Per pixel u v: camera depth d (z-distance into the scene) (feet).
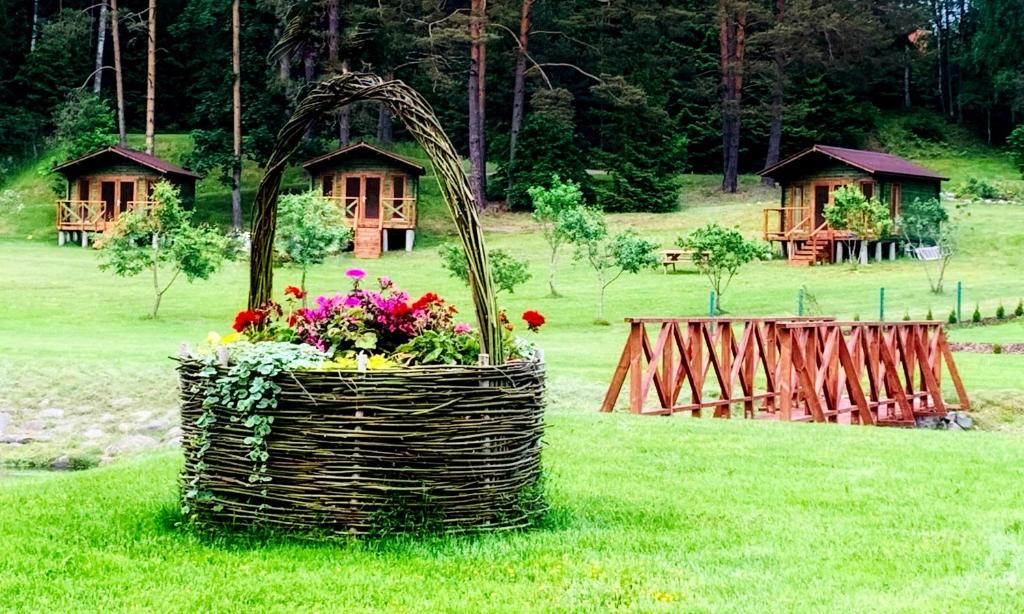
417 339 19.89
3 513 21.04
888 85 221.25
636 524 20.54
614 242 91.30
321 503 18.74
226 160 145.07
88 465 41.27
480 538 18.88
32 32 192.65
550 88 159.84
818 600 15.53
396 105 19.72
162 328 81.35
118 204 141.18
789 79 182.80
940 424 49.78
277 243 93.04
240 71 161.58
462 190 19.22
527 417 19.75
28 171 165.78
